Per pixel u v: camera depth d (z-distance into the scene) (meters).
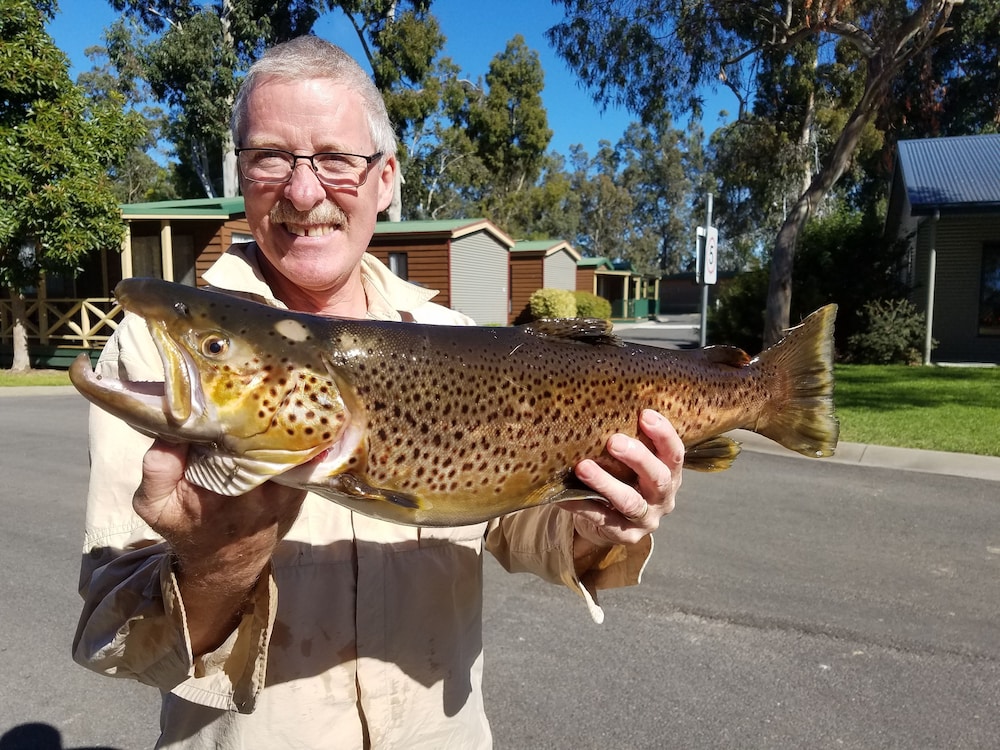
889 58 14.98
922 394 12.48
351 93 1.70
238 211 16.98
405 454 1.48
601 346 1.86
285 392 1.31
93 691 3.46
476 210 49.31
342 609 1.56
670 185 76.31
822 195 16.47
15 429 9.56
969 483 7.11
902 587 4.59
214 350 1.26
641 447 1.60
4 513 5.96
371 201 1.79
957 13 18.44
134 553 1.40
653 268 80.56
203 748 1.54
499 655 3.78
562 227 64.31
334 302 1.86
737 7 16.14
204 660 1.31
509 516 1.98
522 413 1.64
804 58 23.94
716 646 3.86
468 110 46.25
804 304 18.47
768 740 3.08
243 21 28.44
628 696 3.41
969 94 28.62
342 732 1.55
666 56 17.25
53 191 12.98
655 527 1.66
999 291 17.75
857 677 3.56
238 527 1.20
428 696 1.66
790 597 4.45
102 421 1.47
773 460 8.10
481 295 27.48
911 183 17.91
